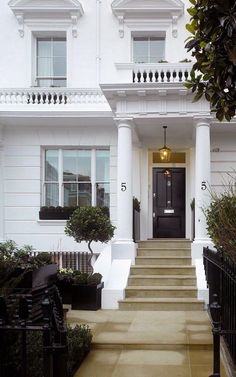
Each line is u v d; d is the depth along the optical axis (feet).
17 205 50.88
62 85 53.26
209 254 31.32
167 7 51.39
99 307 35.14
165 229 53.93
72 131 51.16
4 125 51.16
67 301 35.68
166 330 27.61
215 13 12.84
